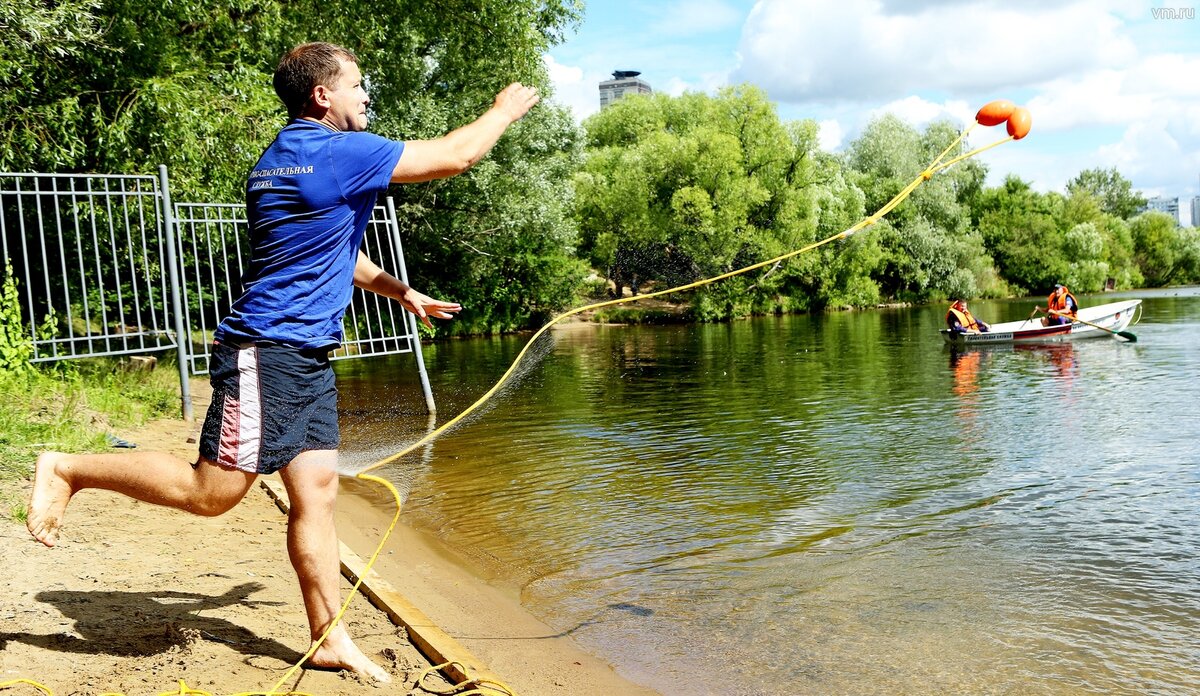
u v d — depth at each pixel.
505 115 3.19
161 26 13.45
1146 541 6.14
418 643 3.79
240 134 12.87
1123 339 23.30
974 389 14.48
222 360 3.03
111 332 17.23
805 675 4.02
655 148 43.34
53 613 3.74
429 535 6.32
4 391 7.83
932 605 4.94
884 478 8.13
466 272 32.25
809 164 44.84
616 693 3.79
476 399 13.17
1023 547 6.03
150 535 5.06
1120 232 74.00
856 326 33.03
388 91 22.88
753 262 42.97
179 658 3.35
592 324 37.62
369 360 20.73
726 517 6.81
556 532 6.41
